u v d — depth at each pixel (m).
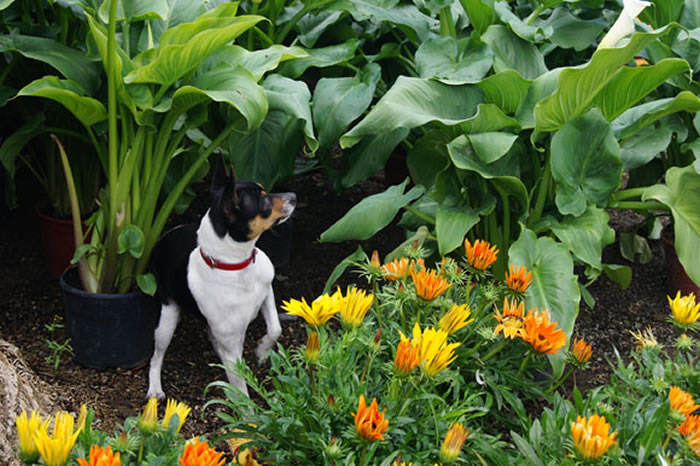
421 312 2.49
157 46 3.18
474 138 3.22
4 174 4.57
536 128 3.22
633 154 3.74
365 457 1.92
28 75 3.62
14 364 2.94
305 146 5.01
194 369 3.35
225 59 3.19
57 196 3.83
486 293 2.47
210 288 2.87
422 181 3.78
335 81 3.71
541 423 2.27
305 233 4.64
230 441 2.44
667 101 3.49
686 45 3.92
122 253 3.16
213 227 2.78
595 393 2.36
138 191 3.21
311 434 2.03
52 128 3.39
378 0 3.97
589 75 3.02
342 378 2.15
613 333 3.81
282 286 4.05
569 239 3.19
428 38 3.63
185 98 3.00
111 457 1.50
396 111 3.13
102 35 2.86
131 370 3.30
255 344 3.53
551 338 2.16
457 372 2.18
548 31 3.56
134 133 3.21
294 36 4.27
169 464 1.80
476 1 3.62
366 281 4.17
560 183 3.18
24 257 4.09
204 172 3.91
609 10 4.30
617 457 1.92
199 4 3.34
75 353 3.26
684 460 2.05
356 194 5.19
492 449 2.14
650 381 2.37
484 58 3.46
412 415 2.21
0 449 2.27
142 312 3.22
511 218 3.62
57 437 1.53
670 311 4.02
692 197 3.48
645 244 4.43
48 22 3.98
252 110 2.89
